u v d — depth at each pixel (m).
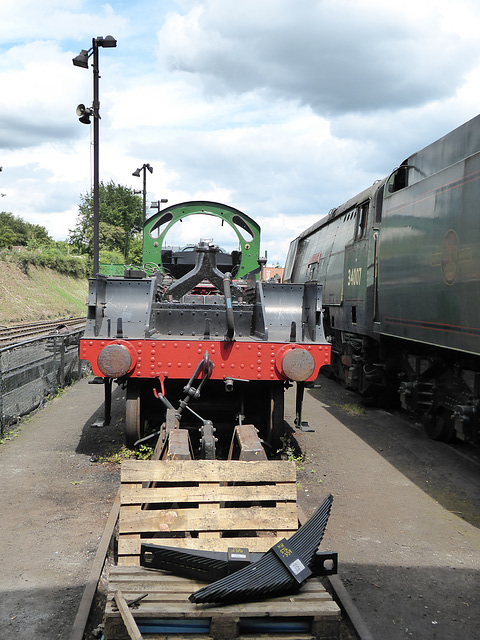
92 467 5.80
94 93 12.94
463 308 5.42
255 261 7.74
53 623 3.18
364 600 3.50
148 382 6.31
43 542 4.13
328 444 7.02
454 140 6.09
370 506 5.02
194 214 7.67
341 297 10.99
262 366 5.75
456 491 5.44
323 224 13.97
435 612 3.40
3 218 66.75
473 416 5.84
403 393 7.60
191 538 3.67
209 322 6.43
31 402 8.54
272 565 3.15
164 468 3.75
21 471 5.67
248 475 3.80
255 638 2.89
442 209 5.95
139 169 25.11
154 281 6.40
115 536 4.21
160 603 2.93
